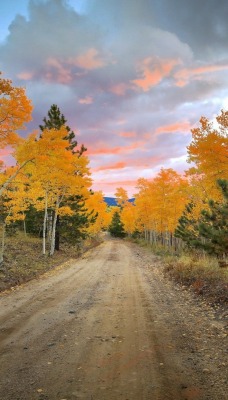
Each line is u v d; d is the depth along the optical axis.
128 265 24.98
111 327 7.74
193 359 5.57
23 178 19.27
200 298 11.18
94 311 9.48
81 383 4.62
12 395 4.24
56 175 23.58
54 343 6.51
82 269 21.33
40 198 31.50
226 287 10.91
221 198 14.91
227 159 13.32
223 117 13.36
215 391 4.36
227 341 6.50
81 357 5.70
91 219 45.62
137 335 7.08
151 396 4.22
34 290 13.13
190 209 28.20
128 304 10.54
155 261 28.38
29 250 28.52
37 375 4.90
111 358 5.65
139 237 78.19
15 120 12.80
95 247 51.50
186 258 20.81
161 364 5.35
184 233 27.28
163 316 8.89
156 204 32.72
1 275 15.52
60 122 30.45
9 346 6.31
